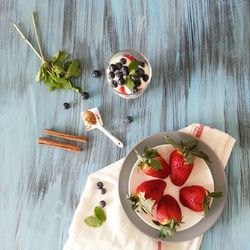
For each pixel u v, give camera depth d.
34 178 0.77
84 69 0.78
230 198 0.74
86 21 0.78
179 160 0.69
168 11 0.77
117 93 0.74
